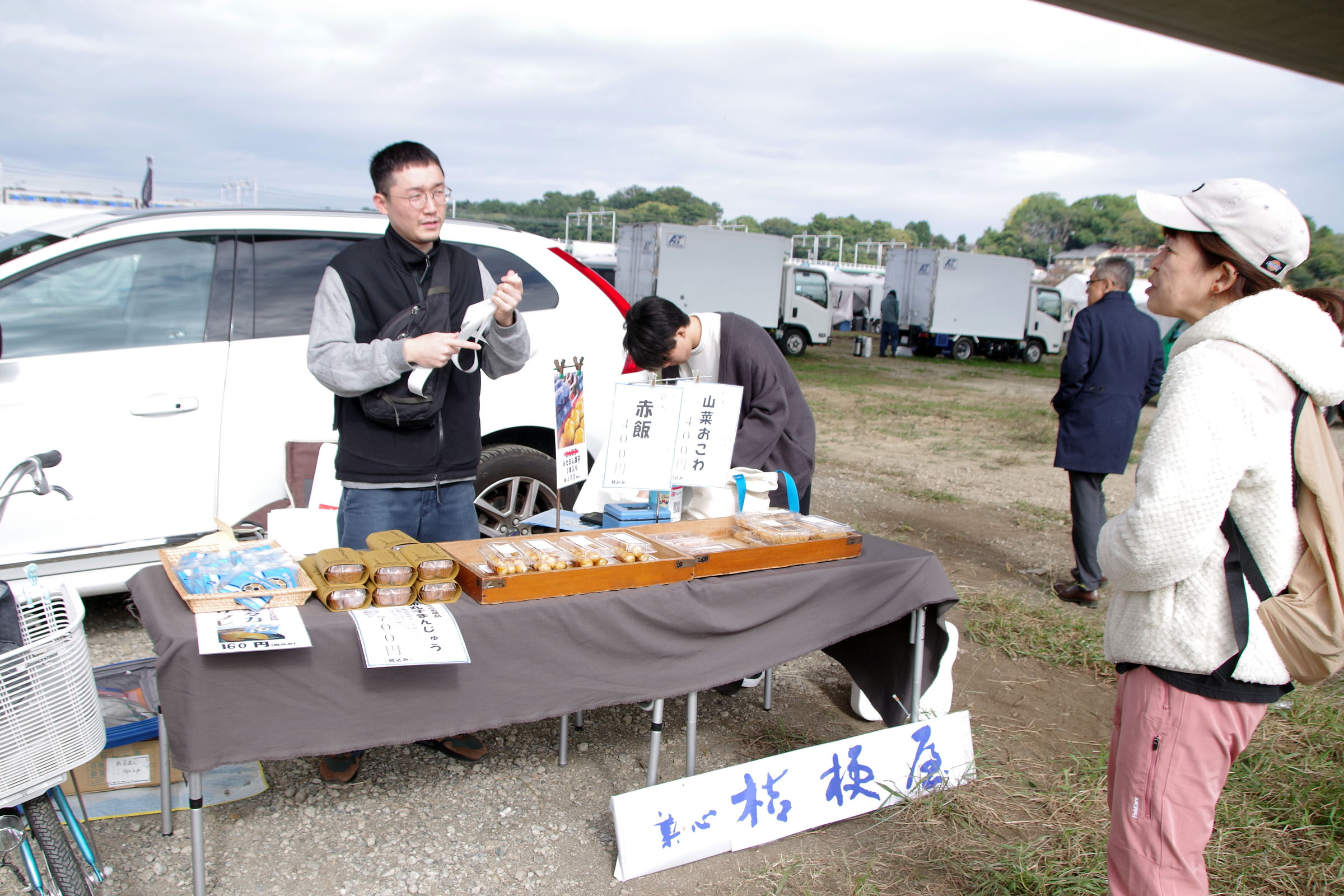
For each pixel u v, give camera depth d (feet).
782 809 8.15
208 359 11.59
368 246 7.89
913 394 51.06
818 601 8.42
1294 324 4.97
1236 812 8.93
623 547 7.90
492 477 13.12
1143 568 5.11
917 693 9.36
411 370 7.48
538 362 13.30
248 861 7.62
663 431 8.53
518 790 9.02
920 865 8.01
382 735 6.53
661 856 7.63
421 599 6.79
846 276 109.40
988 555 18.67
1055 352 85.25
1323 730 10.66
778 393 10.33
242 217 12.24
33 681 5.25
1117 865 5.63
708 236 64.85
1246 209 5.09
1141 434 39.29
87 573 11.01
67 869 5.82
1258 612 5.05
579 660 7.16
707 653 7.84
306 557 7.58
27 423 10.49
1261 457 4.91
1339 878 7.91
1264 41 31.07
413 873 7.59
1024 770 9.79
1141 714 5.44
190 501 11.45
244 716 6.11
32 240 11.31
